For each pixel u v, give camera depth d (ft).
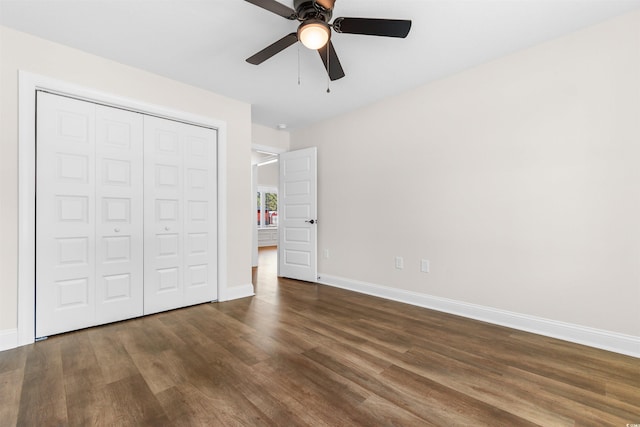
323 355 6.51
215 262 10.76
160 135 9.49
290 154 14.62
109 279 8.46
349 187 12.56
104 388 5.24
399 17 6.55
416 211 10.32
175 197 9.80
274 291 12.19
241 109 11.41
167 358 6.36
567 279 7.30
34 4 6.10
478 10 6.31
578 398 4.96
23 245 7.02
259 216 30.32
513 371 5.83
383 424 4.35
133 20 6.66
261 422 4.39
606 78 6.75
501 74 8.30
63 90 7.61
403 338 7.43
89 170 8.13
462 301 9.18
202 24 6.81
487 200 8.63
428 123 9.95
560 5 6.19
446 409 4.69
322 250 13.71
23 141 7.05
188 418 4.48
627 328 6.53
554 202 7.48
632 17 6.43
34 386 5.29
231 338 7.43
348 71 9.06
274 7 5.41
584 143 7.05
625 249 6.55
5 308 6.84
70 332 7.79
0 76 6.83
